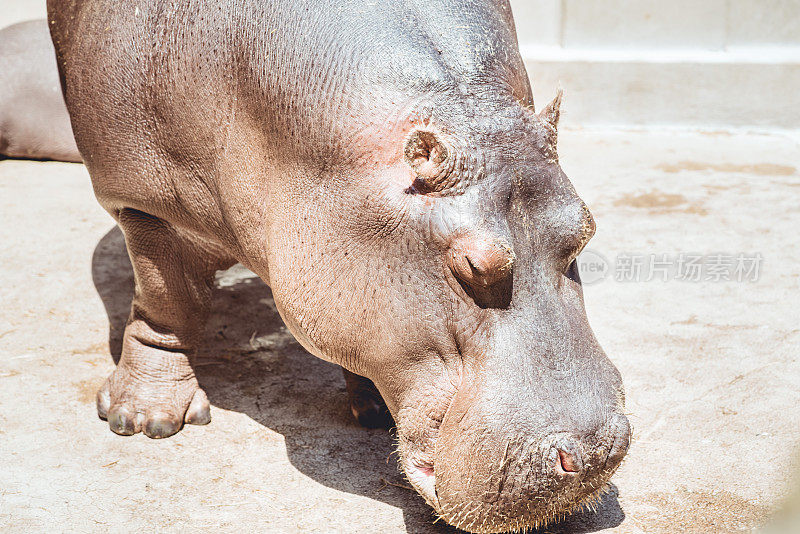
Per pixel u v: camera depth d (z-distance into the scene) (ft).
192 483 12.37
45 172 27.20
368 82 9.83
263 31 10.62
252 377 15.58
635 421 13.98
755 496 11.97
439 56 9.85
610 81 31.27
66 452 13.10
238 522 11.46
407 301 9.53
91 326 17.38
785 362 15.87
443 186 9.25
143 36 11.75
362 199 9.73
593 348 9.45
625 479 12.45
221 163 11.23
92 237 21.89
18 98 27.48
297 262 10.23
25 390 14.85
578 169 27.20
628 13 30.99
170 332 13.98
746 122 31.35
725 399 14.62
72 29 13.08
